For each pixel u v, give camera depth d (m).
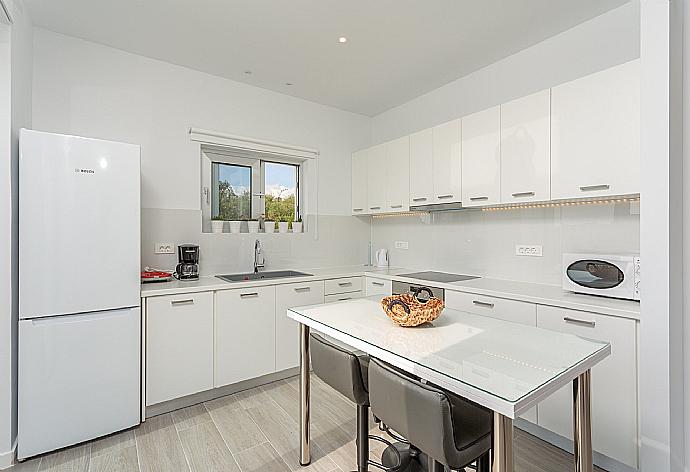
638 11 2.31
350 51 2.96
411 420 1.25
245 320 3.02
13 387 2.11
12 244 2.09
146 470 2.02
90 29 2.66
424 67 3.24
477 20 2.53
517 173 2.62
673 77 1.81
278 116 3.81
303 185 4.12
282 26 2.60
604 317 2.00
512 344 1.46
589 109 2.22
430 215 3.82
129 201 2.44
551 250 2.79
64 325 2.21
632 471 1.95
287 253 3.90
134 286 2.46
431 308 1.67
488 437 1.28
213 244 3.44
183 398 2.77
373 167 4.05
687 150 1.86
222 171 3.63
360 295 3.80
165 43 2.85
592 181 2.21
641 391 1.85
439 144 3.25
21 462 2.09
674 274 1.80
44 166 2.15
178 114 3.23
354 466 2.05
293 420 2.57
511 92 3.04
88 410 2.29
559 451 2.22
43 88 2.66
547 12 2.44
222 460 2.11
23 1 2.30
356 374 1.65
